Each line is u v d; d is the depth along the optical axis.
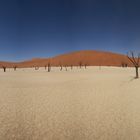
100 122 10.10
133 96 15.99
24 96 16.83
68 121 10.31
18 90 20.25
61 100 15.12
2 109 12.55
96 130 9.09
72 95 17.08
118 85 22.50
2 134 8.70
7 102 14.51
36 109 12.57
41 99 15.54
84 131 9.00
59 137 8.42
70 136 8.51
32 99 15.55
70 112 11.87
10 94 17.84
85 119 10.59
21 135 8.61
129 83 23.77
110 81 26.88
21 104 13.88
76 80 30.19
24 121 10.34
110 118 10.66
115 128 9.27
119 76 36.56
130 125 9.59
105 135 8.55
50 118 10.80
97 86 22.28
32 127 9.52
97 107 12.88
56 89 20.72
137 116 10.85
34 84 25.91
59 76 42.12
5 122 10.19
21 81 30.69
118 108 12.54
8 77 40.69
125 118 10.61
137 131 8.88
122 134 8.61
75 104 13.77
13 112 11.91
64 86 23.11
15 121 10.33
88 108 12.69
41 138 8.34
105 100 14.85
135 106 12.87
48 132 8.92
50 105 13.58
